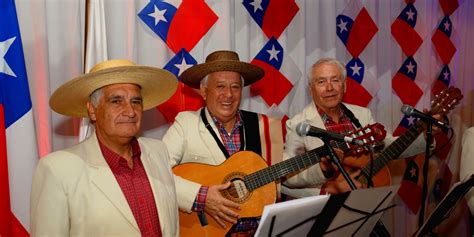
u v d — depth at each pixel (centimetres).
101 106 179
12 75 235
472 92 416
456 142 413
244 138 255
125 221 171
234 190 240
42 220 163
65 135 269
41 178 168
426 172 212
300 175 255
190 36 298
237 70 252
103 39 256
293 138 269
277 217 150
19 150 236
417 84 391
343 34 356
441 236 412
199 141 246
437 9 400
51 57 265
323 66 262
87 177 171
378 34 373
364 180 250
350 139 189
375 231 243
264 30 327
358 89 359
